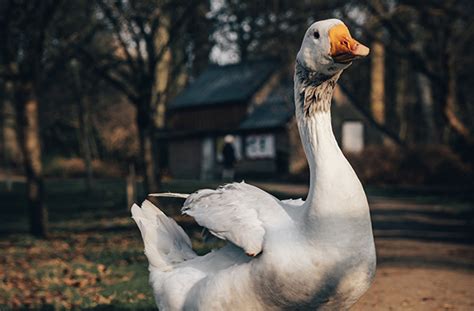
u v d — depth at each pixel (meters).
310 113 4.17
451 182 29.50
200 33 20.03
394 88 51.19
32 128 16.45
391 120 52.19
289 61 21.05
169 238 5.09
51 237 16.31
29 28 16.22
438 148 31.14
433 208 21.66
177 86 45.41
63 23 18.06
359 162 32.47
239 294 4.29
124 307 7.77
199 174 43.34
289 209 4.37
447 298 8.27
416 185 30.08
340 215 3.92
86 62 19.05
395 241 14.05
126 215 21.64
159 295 4.90
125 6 17.66
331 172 3.98
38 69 16.27
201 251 11.37
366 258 4.00
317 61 4.07
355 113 41.41
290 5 19.53
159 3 18.06
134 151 41.69
